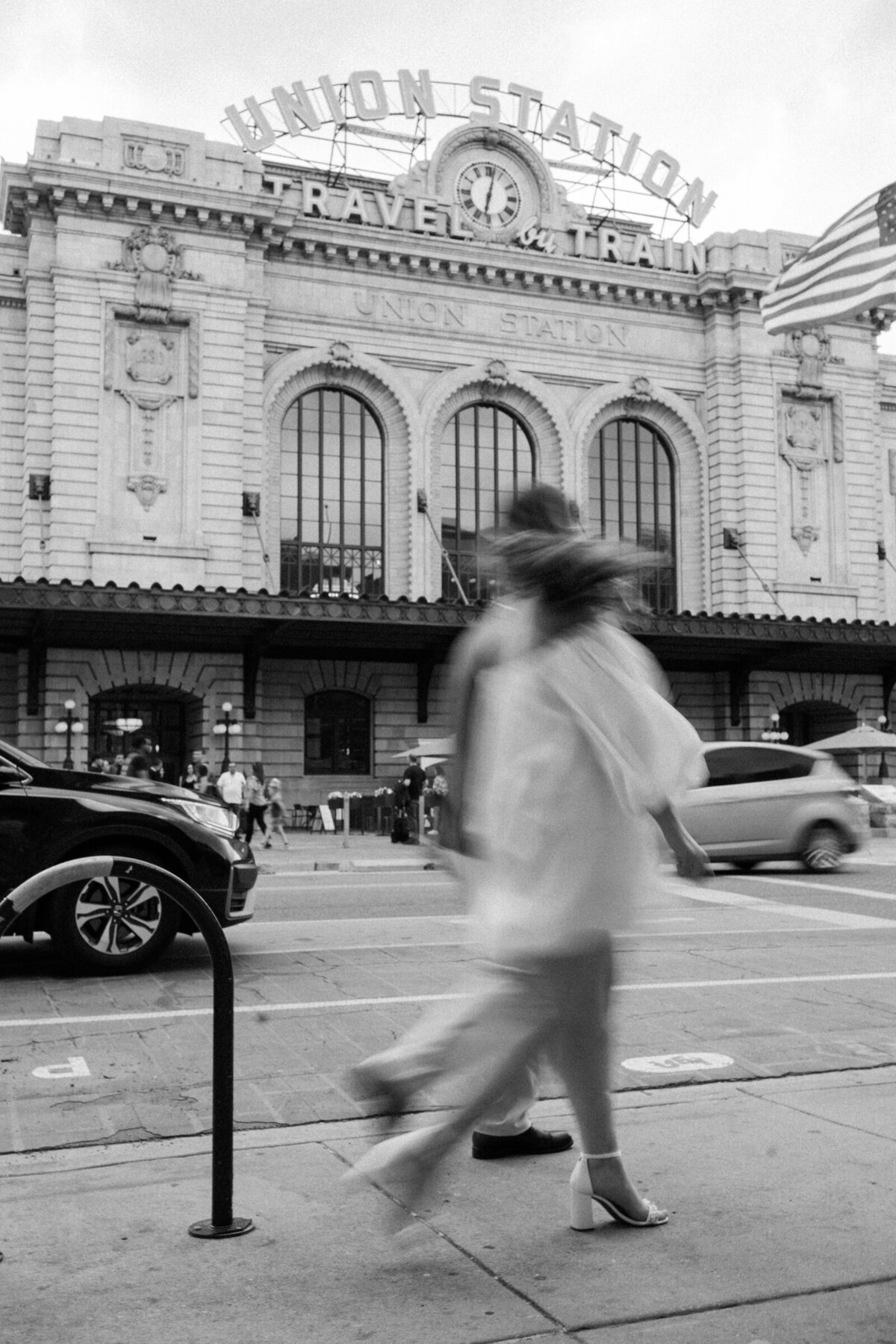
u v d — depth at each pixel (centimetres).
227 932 1191
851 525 4581
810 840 1959
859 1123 509
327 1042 688
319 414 4128
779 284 2877
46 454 3616
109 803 910
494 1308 328
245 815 2964
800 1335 311
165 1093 579
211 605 3303
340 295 4081
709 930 1212
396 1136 361
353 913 1383
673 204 4672
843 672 4506
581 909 339
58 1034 707
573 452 4316
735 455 4462
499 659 354
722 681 4409
